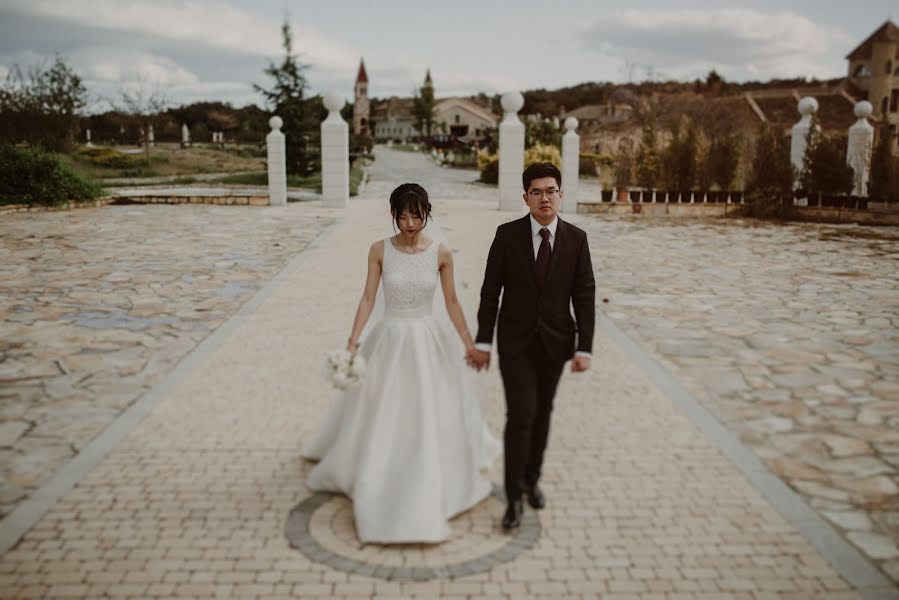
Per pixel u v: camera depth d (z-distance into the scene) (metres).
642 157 20.80
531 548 3.59
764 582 3.32
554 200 3.71
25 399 5.59
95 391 5.79
